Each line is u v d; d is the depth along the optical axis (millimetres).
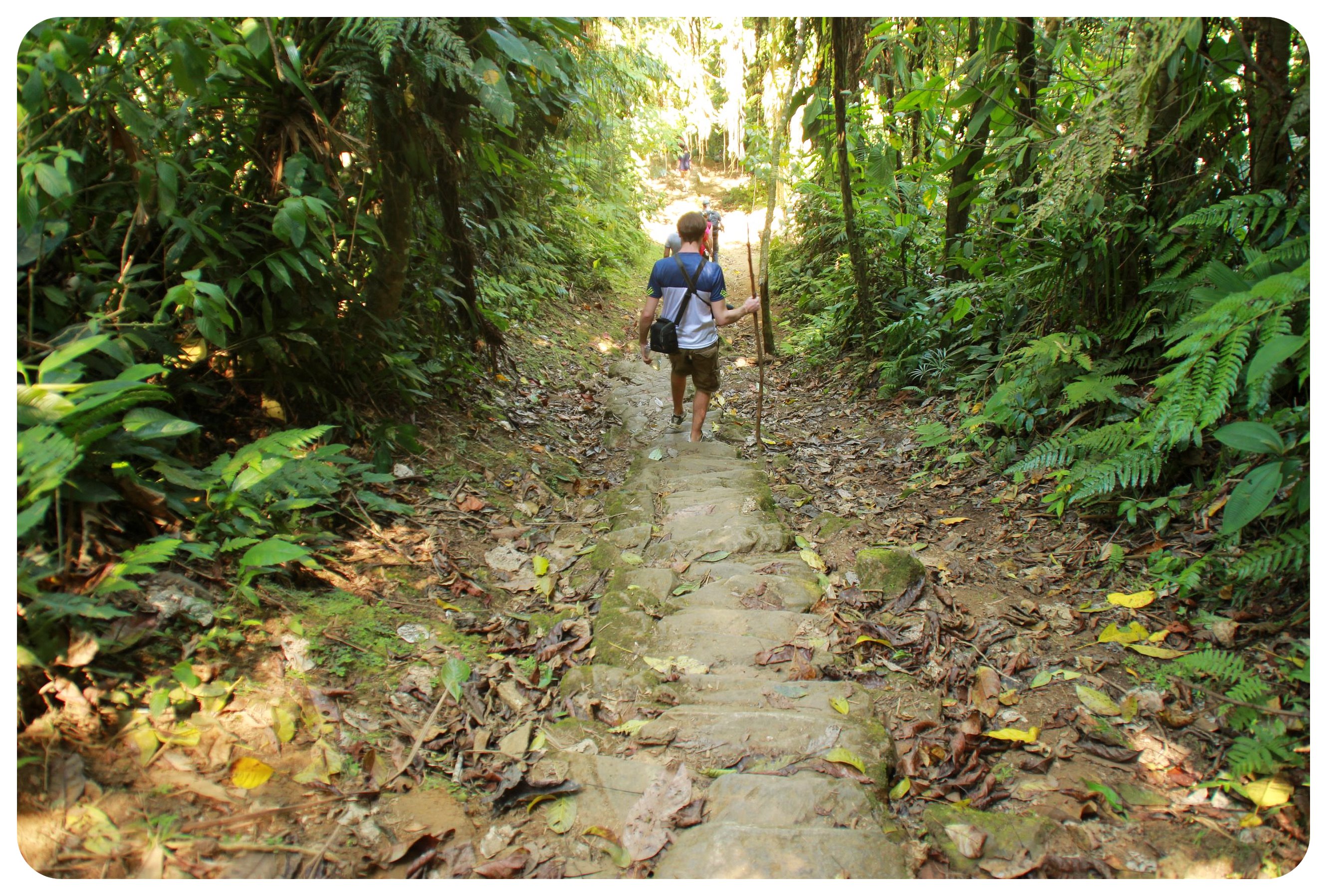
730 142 17500
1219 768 2121
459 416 4633
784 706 2438
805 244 10172
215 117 3148
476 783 2121
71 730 1878
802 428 5824
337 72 3068
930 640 2807
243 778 1923
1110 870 1833
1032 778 2162
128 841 1703
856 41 5664
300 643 2393
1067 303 4277
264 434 3316
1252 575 2461
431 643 2658
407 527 3363
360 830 1882
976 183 4941
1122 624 2750
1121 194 3697
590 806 2027
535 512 3957
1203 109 3066
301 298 3324
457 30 3252
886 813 1999
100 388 2184
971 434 4473
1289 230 2924
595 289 9594
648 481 4488
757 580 3232
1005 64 4188
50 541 2201
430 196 4609
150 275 2990
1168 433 2955
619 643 2799
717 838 1862
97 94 2525
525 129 5227
